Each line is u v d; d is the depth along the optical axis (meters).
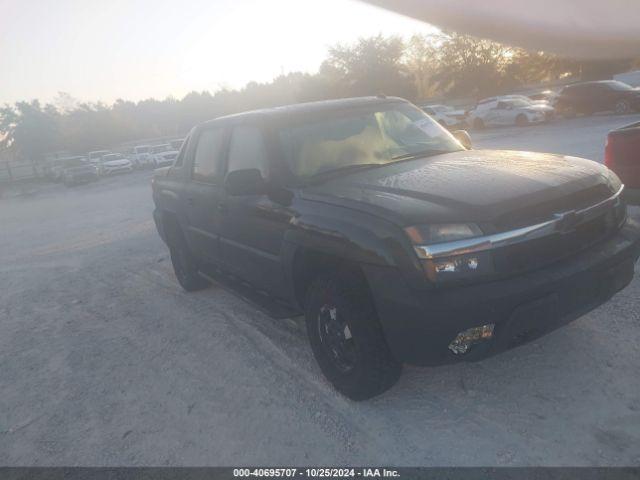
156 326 5.21
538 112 23.17
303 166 3.82
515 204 2.87
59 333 5.42
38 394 4.19
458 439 2.96
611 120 20.12
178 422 3.51
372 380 3.20
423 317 2.75
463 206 2.88
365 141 4.07
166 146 32.69
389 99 4.70
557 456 2.73
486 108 25.22
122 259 8.14
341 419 3.29
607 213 3.21
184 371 4.20
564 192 3.01
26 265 8.80
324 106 4.35
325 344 3.51
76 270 7.91
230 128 4.60
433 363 2.90
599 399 3.10
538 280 2.80
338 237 3.12
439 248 2.74
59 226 12.96
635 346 3.56
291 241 3.51
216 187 4.59
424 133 4.36
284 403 3.54
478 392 3.35
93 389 4.13
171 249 6.11
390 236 2.85
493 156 3.84
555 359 3.56
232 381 3.93
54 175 30.97
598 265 2.97
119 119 59.50
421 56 36.16
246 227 4.12
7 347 5.26
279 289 3.96
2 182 36.09
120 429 3.53
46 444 3.49
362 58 33.84
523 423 3.01
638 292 4.30
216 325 5.00
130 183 23.83
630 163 5.15
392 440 3.03
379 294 2.90
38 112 55.81
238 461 3.04
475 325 2.72
